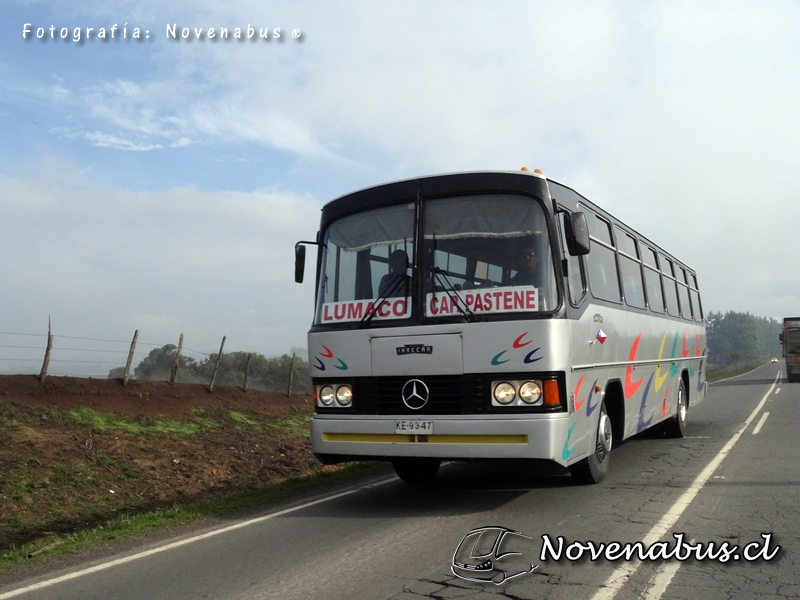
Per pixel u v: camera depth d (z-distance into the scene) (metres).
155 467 14.38
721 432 14.35
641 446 12.45
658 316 12.23
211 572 5.84
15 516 11.02
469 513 7.50
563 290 7.34
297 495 9.45
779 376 49.06
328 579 5.44
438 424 7.22
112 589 5.55
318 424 7.91
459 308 7.37
